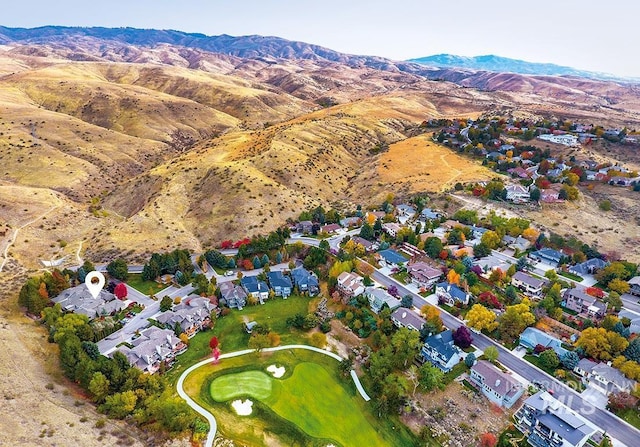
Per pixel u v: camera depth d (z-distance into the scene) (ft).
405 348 305.32
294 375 301.84
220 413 266.36
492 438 240.53
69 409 247.09
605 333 304.50
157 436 241.55
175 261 428.56
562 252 451.12
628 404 259.39
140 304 377.50
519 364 302.66
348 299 378.32
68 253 478.18
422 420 263.29
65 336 297.53
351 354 320.09
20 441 212.64
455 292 372.17
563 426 237.45
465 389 283.38
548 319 339.98
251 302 381.81
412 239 469.57
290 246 471.62
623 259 431.02
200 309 355.77
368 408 276.00
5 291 380.37
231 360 314.55
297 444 249.96
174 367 305.32
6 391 246.47
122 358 281.74
